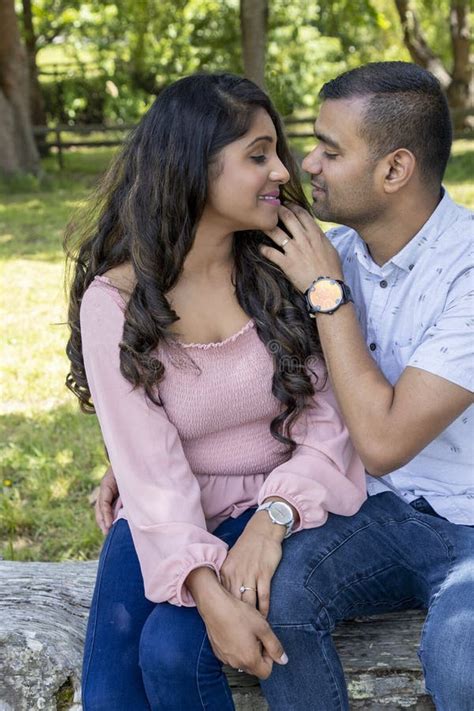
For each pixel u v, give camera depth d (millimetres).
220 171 2637
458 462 2834
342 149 2736
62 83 25562
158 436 2680
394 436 2623
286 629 2516
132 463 2670
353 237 3064
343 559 2660
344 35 24078
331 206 2803
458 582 2559
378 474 2693
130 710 2549
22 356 7762
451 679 2424
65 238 3008
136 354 2670
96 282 2795
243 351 2768
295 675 2525
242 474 2852
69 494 5340
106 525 3084
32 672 2838
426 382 2607
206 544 2555
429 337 2709
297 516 2674
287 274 2771
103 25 24344
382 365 2885
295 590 2543
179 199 2654
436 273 2771
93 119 25922
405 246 2801
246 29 13273
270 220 2713
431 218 2785
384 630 2926
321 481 2717
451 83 21172
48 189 17156
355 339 2693
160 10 22062
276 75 6855
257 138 2645
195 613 2545
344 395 2672
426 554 2703
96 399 2744
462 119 20906
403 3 21156
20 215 14258
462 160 16969
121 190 2822
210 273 2809
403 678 2803
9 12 17453
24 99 17938
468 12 20969
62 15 23719
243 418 2789
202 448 2818
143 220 2701
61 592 3236
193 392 2730
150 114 2697
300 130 20188
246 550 2588
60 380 7164
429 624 2516
